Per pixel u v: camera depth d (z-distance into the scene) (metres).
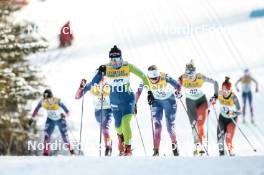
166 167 15.24
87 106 56.16
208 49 72.81
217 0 97.44
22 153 45.03
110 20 92.31
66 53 74.44
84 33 85.50
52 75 65.75
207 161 16.56
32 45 48.28
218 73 62.97
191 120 32.72
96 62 71.88
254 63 66.12
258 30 79.94
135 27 86.56
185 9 93.44
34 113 35.47
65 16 96.44
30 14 93.94
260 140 40.59
